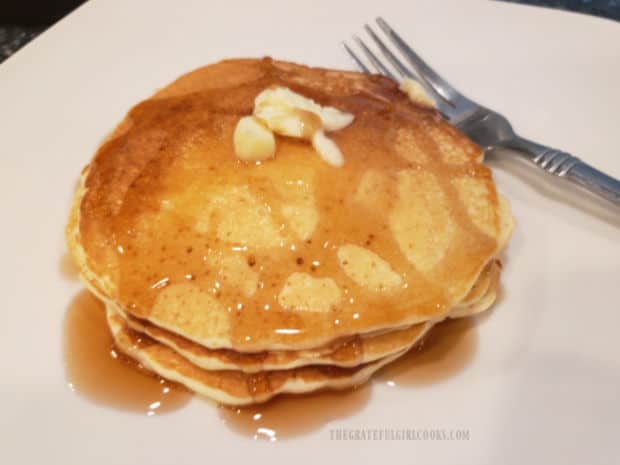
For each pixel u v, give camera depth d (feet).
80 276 0.67
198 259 0.64
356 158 0.70
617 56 0.90
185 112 0.75
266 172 0.68
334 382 0.65
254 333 0.61
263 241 0.64
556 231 0.75
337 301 0.62
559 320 0.69
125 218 0.67
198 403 0.65
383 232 0.66
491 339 0.69
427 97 0.82
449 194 0.70
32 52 0.90
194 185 0.68
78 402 0.65
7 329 0.69
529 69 0.91
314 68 0.87
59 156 0.82
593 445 0.61
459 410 0.64
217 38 0.96
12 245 0.74
